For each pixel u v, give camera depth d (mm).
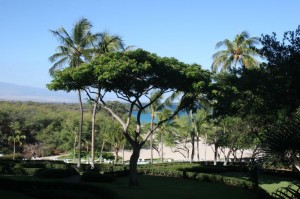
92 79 23234
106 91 24641
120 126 52000
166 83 23516
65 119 72000
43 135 68500
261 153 7828
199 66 24125
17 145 66688
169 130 55844
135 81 23359
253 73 14742
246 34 42406
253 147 41500
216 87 23984
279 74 13070
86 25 36344
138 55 22938
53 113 76062
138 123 25078
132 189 22906
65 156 64312
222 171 37375
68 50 36562
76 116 71750
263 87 13922
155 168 34750
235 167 38562
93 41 35938
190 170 35812
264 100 14328
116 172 31891
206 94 24531
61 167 37656
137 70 21234
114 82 22969
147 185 25938
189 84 23609
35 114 72875
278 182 29312
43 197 18328
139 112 25094
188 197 20609
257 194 20125
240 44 42875
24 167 34906
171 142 57031
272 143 7309
